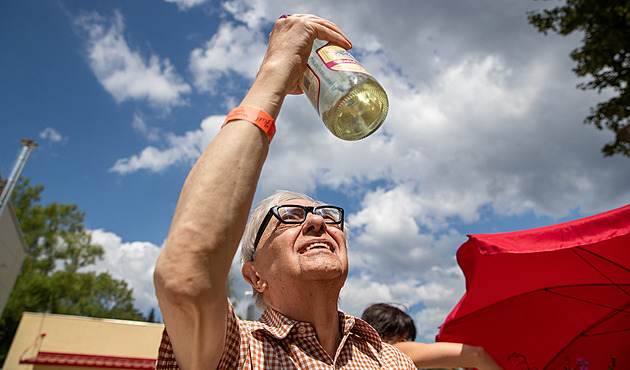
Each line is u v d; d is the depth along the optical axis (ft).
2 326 87.92
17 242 51.01
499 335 8.97
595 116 30.86
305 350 4.40
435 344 8.58
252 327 4.57
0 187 37.27
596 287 8.43
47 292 98.22
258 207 5.89
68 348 45.57
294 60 3.50
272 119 3.08
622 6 26.02
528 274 8.38
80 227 118.62
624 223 6.61
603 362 8.78
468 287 8.76
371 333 5.46
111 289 128.36
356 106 4.38
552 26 30.17
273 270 5.01
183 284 2.42
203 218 2.55
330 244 5.16
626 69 28.48
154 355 47.16
